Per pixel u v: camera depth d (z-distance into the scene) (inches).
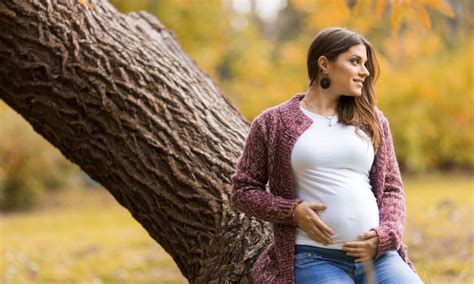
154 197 194.4
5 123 719.7
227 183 192.5
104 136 195.3
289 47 729.0
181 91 199.9
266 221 172.4
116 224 543.2
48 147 748.6
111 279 352.5
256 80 720.3
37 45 195.2
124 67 197.0
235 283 181.9
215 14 683.4
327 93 161.0
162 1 645.3
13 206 719.1
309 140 157.1
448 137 740.0
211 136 196.7
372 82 163.0
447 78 730.2
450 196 545.6
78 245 440.5
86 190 807.1
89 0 197.0
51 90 195.6
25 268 369.7
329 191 155.7
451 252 344.2
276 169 159.5
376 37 519.2
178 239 194.7
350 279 155.8
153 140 193.9
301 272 156.8
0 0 193.9
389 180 164.9
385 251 156.7
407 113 732.7
